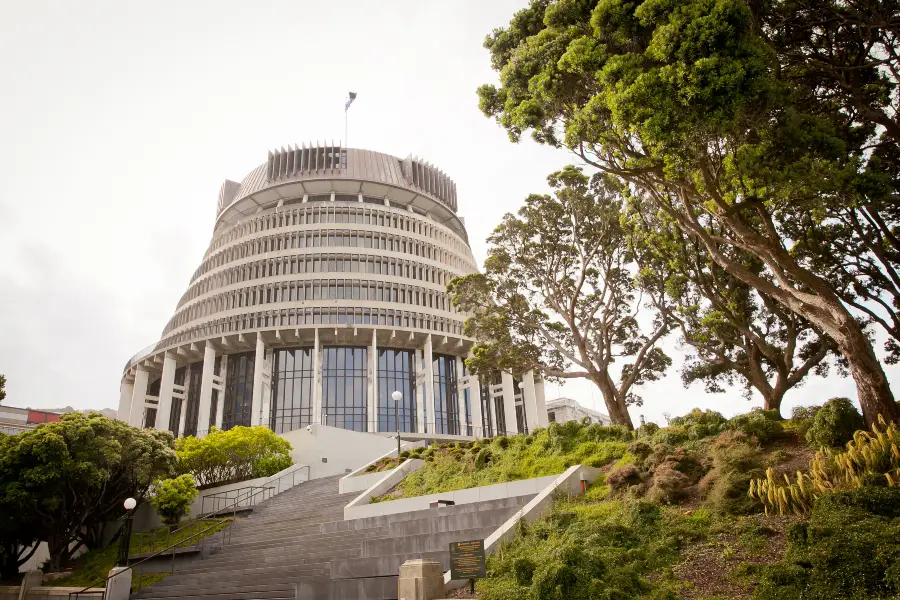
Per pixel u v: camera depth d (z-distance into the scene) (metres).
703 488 14.51
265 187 75.56
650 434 20.47
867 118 20.42
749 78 14.67
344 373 66.38
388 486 26.33
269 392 65.00
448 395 71.12
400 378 68.06
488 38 21.66
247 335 63.91
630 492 15.54
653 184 21.19
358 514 23.64
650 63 16.06
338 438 45.16
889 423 14.84
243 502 33.78
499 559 13.84
